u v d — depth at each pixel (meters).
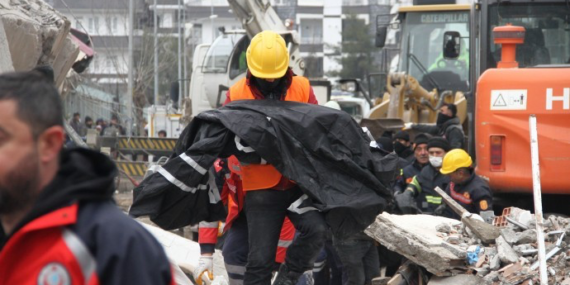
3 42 13.09
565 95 16.34
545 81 16.45
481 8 21.64
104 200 4.76
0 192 4.66
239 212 10.72
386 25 30.64
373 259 14.20
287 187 10.20
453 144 21.45
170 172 9.73
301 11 131.88
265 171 10.09
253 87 10.45
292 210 10.09
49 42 16.41
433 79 30.88
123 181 29.91
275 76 10.27
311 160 9.88
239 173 10.35
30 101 4.62
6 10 15.13
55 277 4.52
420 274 12.57
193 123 10.02
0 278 4.59
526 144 16.61
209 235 11.66
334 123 10.05
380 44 30.64
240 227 10.96
